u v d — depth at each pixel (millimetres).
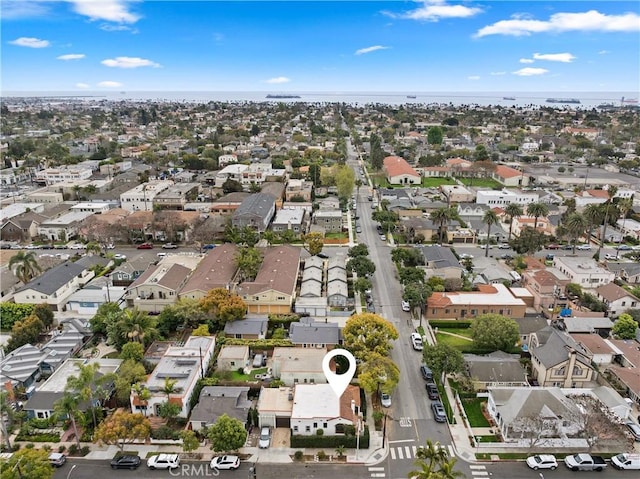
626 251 132250
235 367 78562
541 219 148375
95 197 176875
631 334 87375
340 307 100312
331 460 60688
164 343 84062
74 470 58875
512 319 87125
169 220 140375
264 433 63875
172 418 66500
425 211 167250
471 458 60969
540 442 62969
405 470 59156
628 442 61375
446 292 101875
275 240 141500
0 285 104938
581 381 73750
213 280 100312
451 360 72312
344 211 174000
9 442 62219
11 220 144125
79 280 109000
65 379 72500
